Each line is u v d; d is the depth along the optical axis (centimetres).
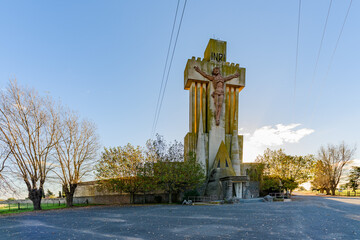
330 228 1320
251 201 3656
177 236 1167
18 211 3034
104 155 3931
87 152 3756
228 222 1588
